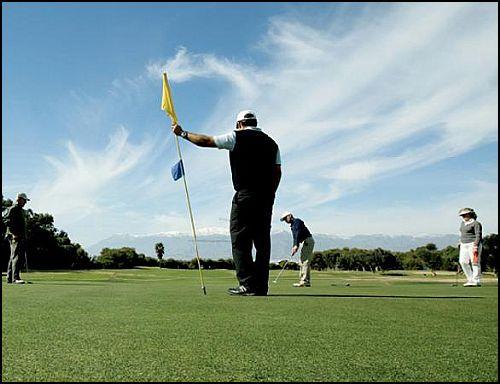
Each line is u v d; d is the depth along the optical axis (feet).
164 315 12.57
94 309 13.80
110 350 8.54
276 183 19.63
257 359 7.98
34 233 155.53
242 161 19.02
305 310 13.74
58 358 8.00
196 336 9.76
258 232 19.21
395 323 11.62
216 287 25.17
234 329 10.57
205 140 18.95
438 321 12.03
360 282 41.22
